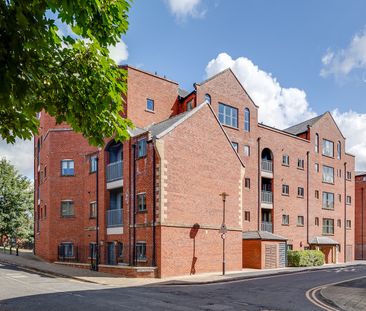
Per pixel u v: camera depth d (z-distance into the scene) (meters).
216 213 24.30
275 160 36.03
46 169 31.03
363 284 18.38
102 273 21.66
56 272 21.52
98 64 5.33
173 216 21.73
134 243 23.05
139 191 23.17
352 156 46.44
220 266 24.00
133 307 11.43
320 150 41.50
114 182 25.58
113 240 25.05
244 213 32.66
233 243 25.20
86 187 28.44
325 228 40.94
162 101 29.69
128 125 5.97
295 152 38.38
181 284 18.06
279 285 17.88
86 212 28.17
